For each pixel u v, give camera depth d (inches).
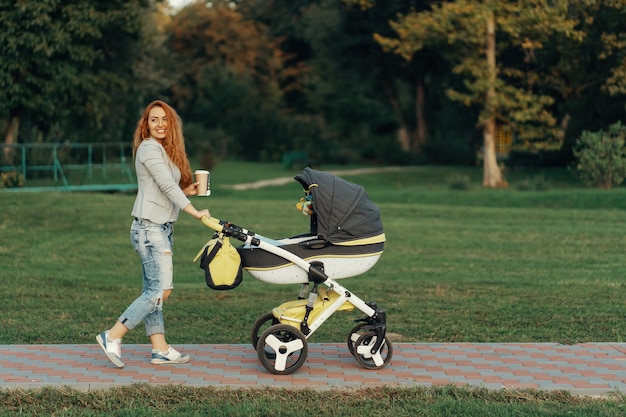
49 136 1328.7
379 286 432.1
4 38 1080.2
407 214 829.8
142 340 307.1
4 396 218.1
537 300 387.2
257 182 1387.8
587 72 1382.9
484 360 261.0
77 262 526.9
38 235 620.4
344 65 1860.2
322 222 242.4
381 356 259.0
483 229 702.5
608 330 316.2
